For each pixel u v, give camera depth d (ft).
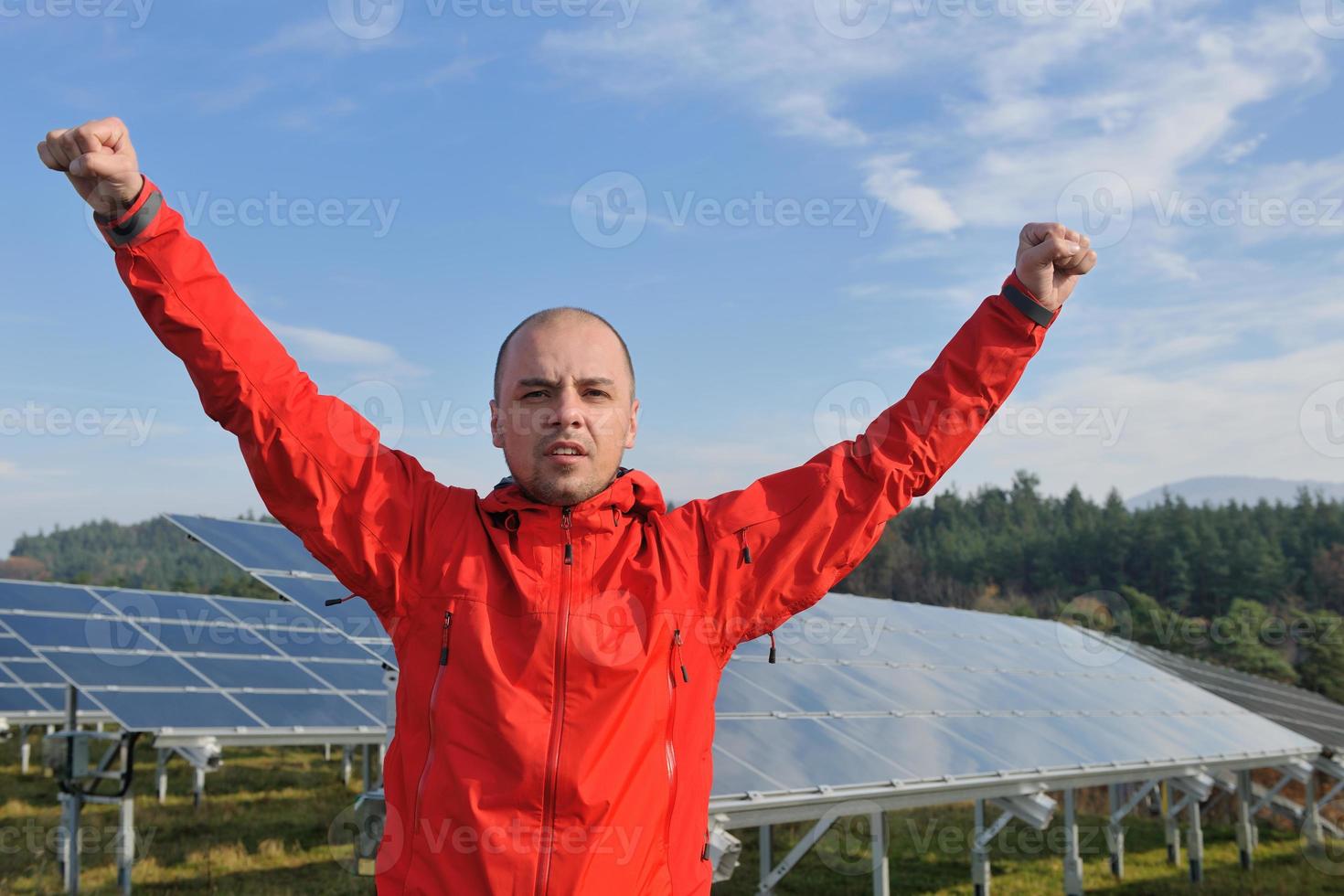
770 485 8.26
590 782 6.96
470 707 7.16
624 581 7.69
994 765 31.01
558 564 7.63
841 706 32.78
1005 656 50.75
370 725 39.37
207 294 6.84
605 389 7.67
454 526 7.76
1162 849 58.03
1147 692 53.26
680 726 7.63
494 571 7.61
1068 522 281.54
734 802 22.84
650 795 7.27
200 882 38.96
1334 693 118.32
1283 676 122.93
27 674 56.85
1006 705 39.96
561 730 7.09
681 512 8.25
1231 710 55.93
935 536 287.69
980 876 39.86
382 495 7.48
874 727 31.42
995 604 225.76
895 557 259.80
